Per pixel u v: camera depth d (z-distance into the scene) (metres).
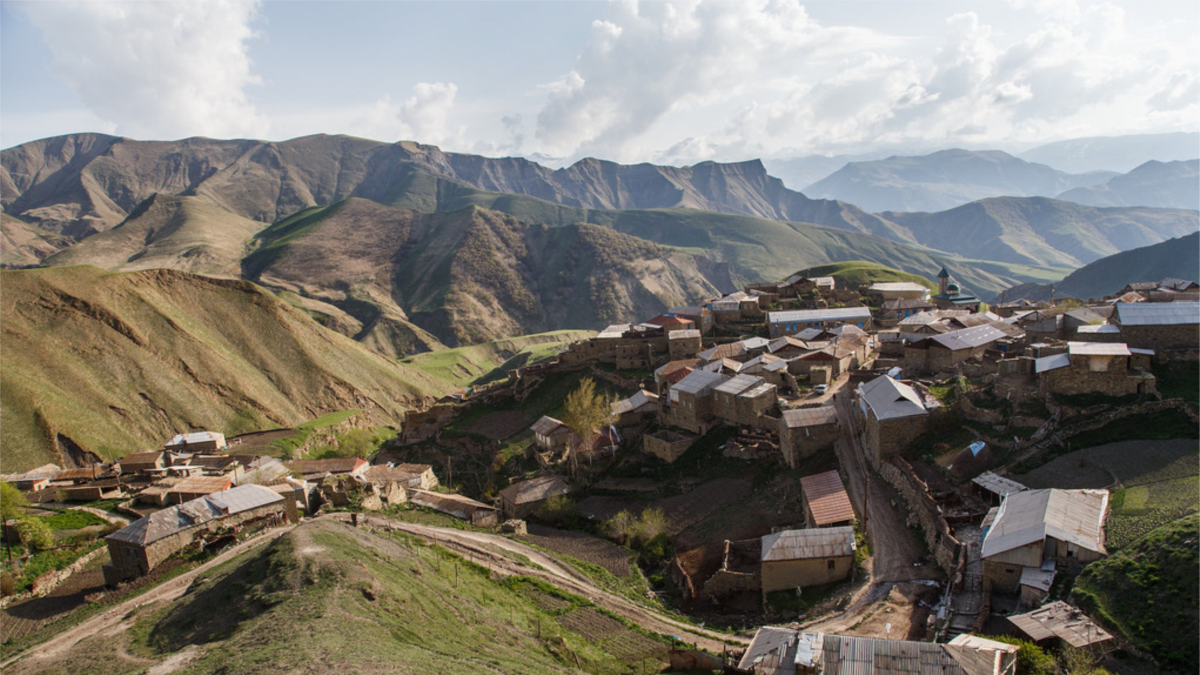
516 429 123.44
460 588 56.84
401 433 141.62
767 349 110.19
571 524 84.00
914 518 58.09
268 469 105.81
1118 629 37.47
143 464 114.56
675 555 68.62
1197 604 36.44
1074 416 60.59
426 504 93.00
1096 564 42.06
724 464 83.50
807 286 164.50
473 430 126.88
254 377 184.38
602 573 68.06
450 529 81.44
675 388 97.25
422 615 47.06
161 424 155.75
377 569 52.44
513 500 89.19
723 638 51.47
